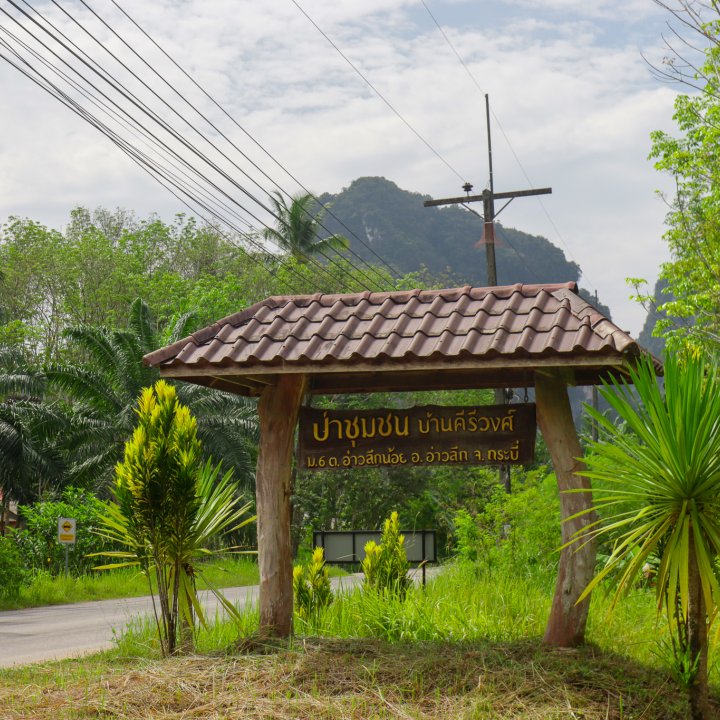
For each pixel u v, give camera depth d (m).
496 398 25.83
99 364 34.34
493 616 10.35
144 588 25.47
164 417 9.41
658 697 7.36
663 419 7.33
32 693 8.21
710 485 7.26
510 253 186.75
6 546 22.39
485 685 7.51
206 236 58.94
